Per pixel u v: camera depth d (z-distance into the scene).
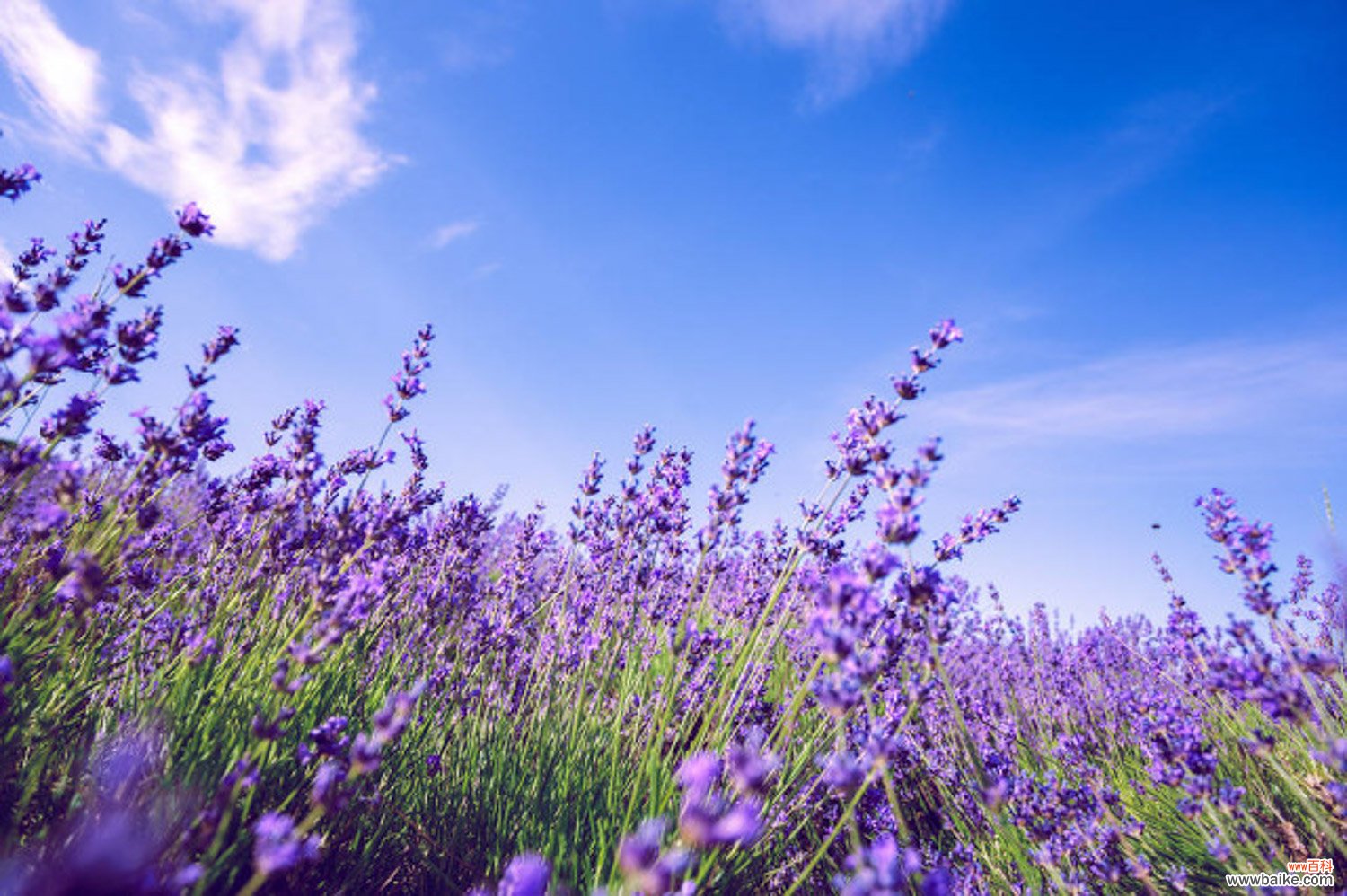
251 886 1.69
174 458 2.93
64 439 2.62
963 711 5.79
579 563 5.75
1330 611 5.21
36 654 2.48
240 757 2.45
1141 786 4.85
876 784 3.72
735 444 3.68
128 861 1.41
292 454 3.41
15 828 1.94
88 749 2.43
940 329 3.30
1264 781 4.26
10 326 2.27
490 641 4.48
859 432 3.43
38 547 2.89
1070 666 7.21
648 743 3.40
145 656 3.29
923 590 2.79
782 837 3.43
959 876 3.62
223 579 4.01
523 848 2.76
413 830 2.92
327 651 2.45
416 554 4.66
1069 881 3.28
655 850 1.58
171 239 3.04
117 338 2.92
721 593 6.47
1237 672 2.96
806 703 4.14
